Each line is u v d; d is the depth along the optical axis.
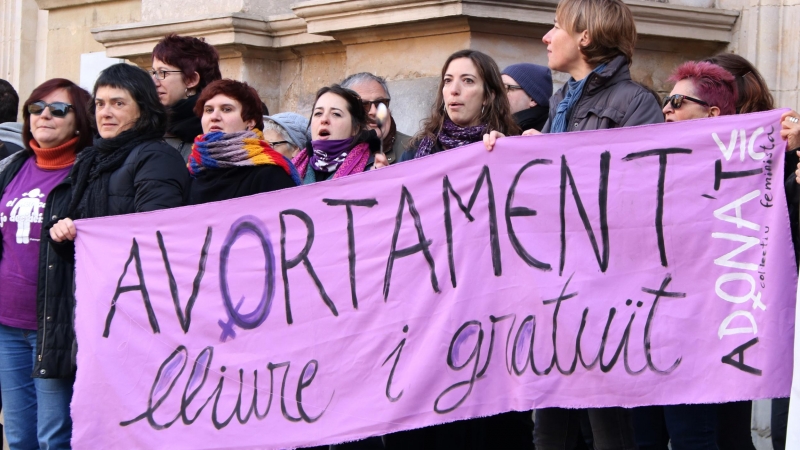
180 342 5.23
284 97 8.04
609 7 4.99
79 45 10.24
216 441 5.16
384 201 5.06
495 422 5.70
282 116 6.50
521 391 4.81
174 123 6.31
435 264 4.98
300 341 5.12
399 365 4.99
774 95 7.00
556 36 5.09
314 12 7.11
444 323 4.93
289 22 7.76
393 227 5.04
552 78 6.59
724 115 4.96
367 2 6.77
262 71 8.03
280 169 5.57
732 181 4.71
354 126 5.90
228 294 5.20
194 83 6.38
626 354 4.74
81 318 5.27
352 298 5.08
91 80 9.54
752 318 4.64
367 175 5.08
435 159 5.00
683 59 7.23
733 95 5.09
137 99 5.39
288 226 5.16
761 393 4.60
